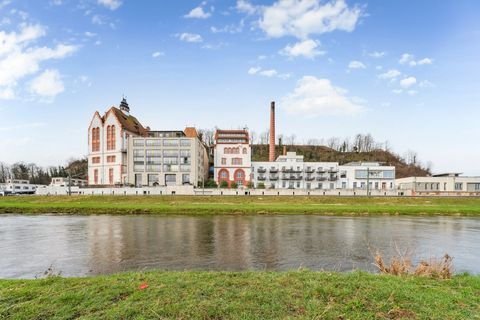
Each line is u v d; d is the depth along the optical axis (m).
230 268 14.49
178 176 85.00
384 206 50.06
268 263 15.54
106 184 86.75
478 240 22.66
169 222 32.12
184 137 85.69
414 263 16.02
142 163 84.88
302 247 19.50
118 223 31.33
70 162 173.25
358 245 20.31
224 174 88.44
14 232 25.53
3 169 166.62
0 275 13.52
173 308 6.47
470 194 76.19
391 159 151.75
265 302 6.88
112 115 89.25
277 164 91.81
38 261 15.86
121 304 6.73
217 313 6.27
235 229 27.17
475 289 8.14
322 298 7.19
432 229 28.12
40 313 6.39
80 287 8.02
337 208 44.09
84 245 19.95
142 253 17.64
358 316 6.21
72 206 44.97
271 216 38.28
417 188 79.88
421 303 6.92
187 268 14.46
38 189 79.06
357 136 164.00
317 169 91.62
